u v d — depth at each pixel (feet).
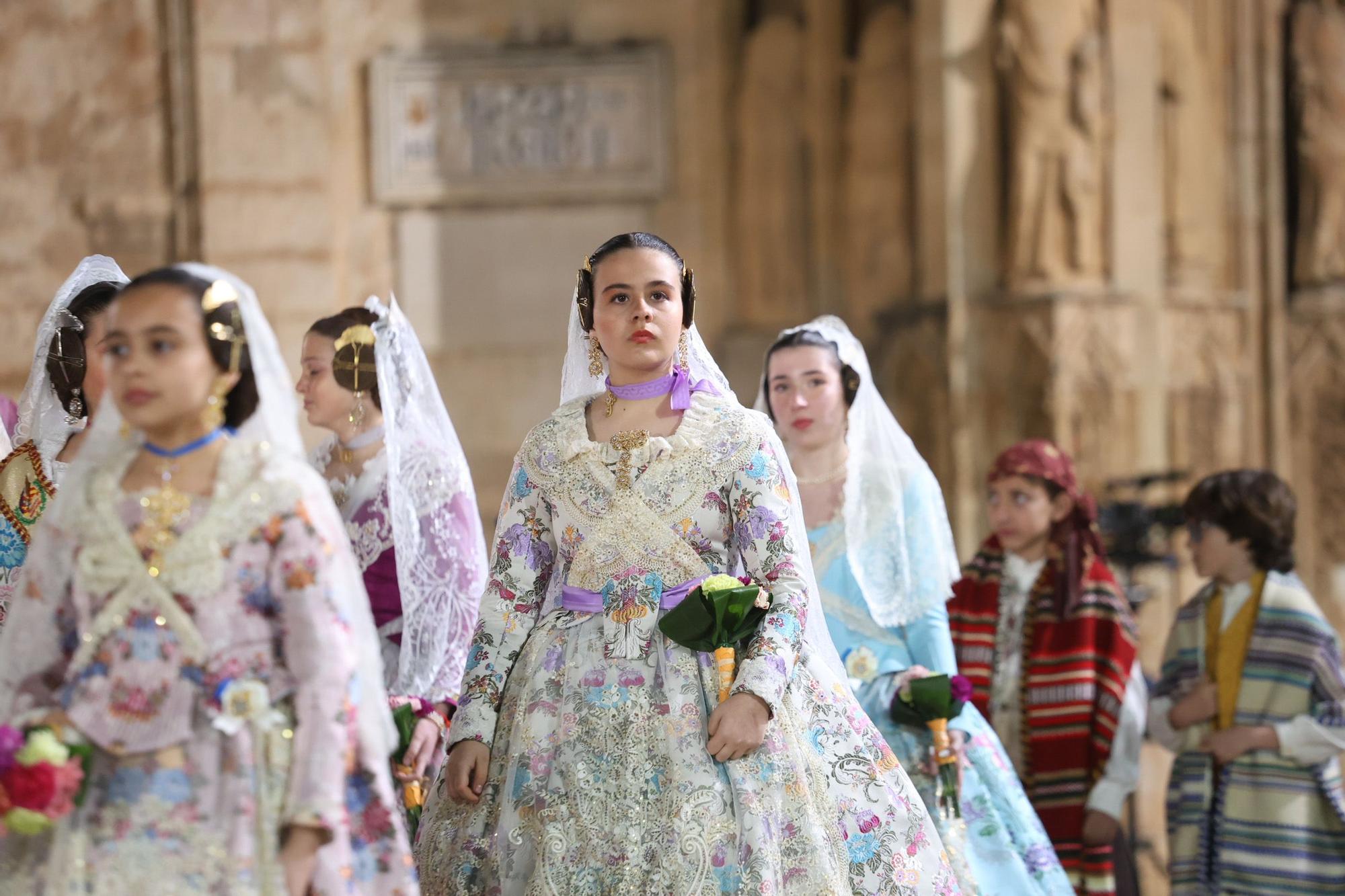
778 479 17.84
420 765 18.74
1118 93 46.11
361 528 20.39
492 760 17.74
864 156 49.06
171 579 13.62
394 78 50.06
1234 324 49.52
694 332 19.38
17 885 13.60
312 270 49.03
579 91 50.62
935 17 46.16
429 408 20.85
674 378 18.40
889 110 48.60
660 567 17.53
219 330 14.02
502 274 50.75
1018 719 26.11
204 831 13.33
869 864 17.34
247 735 13.57
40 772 12.86
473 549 20.43
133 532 13.84
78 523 13.99
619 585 17.54
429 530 20.07
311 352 21.08
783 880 16.46
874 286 49.03
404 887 14.25
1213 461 48.57
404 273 50.37
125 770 13.50
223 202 48.80
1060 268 45.65
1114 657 25.93
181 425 14.20
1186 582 46.70
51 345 20.59
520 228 50.85
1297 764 25.95
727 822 16.39
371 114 50.06
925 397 46.68
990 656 26.45
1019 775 25.90
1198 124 49.14
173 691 13.51
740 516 17.74
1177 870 26.99
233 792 13.46
